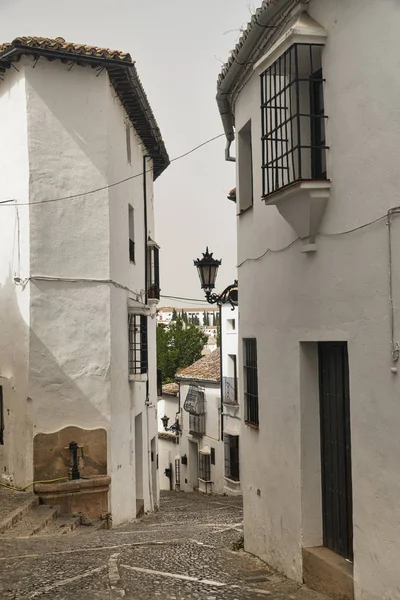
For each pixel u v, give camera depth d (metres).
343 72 6.02
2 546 9.06
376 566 5.52
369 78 5.62
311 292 6.81
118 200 14.60
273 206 7.91
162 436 32.53
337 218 6.21
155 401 19.86
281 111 7.40
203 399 27.19
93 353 13.49
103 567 7.45
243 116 9.22
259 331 8.52
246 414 9.20
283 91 6.82
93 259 13.58
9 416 13.51
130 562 7.95
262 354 8.38
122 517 14.05
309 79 6.41
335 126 6.19
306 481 7.13
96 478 13.10
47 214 13.26
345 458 6.61
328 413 7.01
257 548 8.47
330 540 6.92
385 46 5.41
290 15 7.05
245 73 8.86
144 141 17.72
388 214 5.39
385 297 5.45
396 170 5.30
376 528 5.54
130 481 14.96
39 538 10.08
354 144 5.87
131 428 15.37
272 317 7.98
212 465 26.55
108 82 13.80
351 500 6.45
